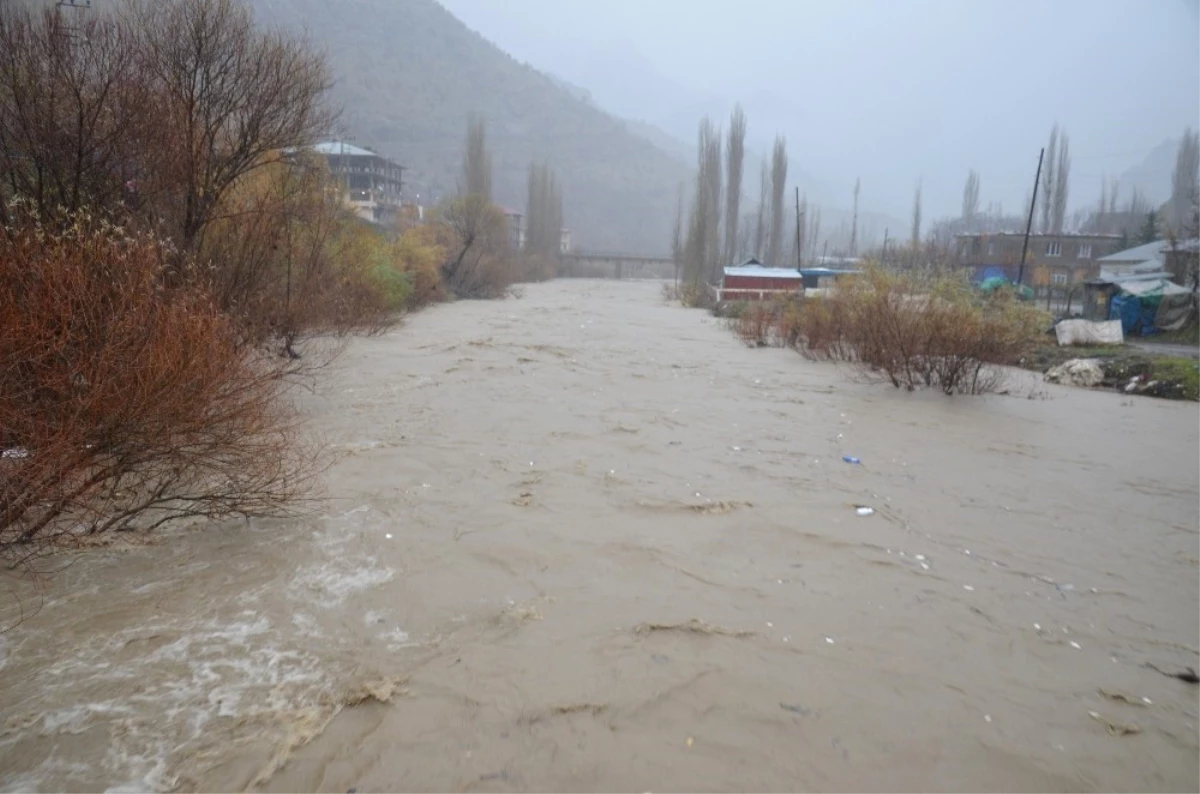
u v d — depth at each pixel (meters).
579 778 3.44
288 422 8.69
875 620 5.06
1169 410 13.42
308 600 4.96
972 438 10.55
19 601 4.73
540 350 18.12
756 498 7.46
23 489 4.88
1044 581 5.80
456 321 25.28
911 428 11.02
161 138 9.72
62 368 5.06
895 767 3.61
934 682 4.34
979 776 3.57
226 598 4.93
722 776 3.50
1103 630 5.05
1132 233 57.69
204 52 10.20
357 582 5.26
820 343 18.64
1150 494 8.16
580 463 8.45
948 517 7.17
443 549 5.89
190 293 7.19
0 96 8.27
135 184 9.65
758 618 5.02
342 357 14.85
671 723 3.86
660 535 6.39
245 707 3.81
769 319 23.05
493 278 41.00
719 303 35.72
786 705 4.05
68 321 5.07
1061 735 3.90
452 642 4.55
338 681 4.08
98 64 9.14
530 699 4.00
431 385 12.77
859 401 13.04
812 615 5.09
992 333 13.62
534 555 5.86
